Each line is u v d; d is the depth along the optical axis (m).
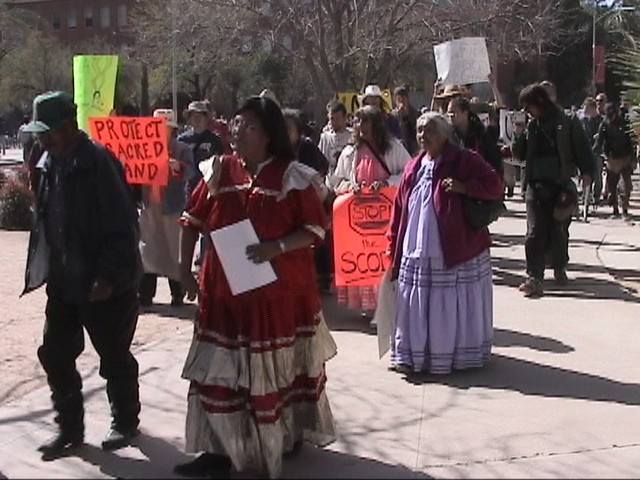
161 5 25.88
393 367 7.12
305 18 21.33
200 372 4.80
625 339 7.99
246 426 4.84
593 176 9.70
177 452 5.43
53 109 5.08
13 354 7.67
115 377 5.51
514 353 7.54
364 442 5.55
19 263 12.44
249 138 4.80
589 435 5.66
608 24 13.84
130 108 10.02
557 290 10.12
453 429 5.79
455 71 11.51
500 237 14.75
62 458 5.35
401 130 10.36
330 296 9.91
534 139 9.70
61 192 5.16
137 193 9.20
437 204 6.82
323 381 5.19
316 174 4.89
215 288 4.81
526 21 23.64
